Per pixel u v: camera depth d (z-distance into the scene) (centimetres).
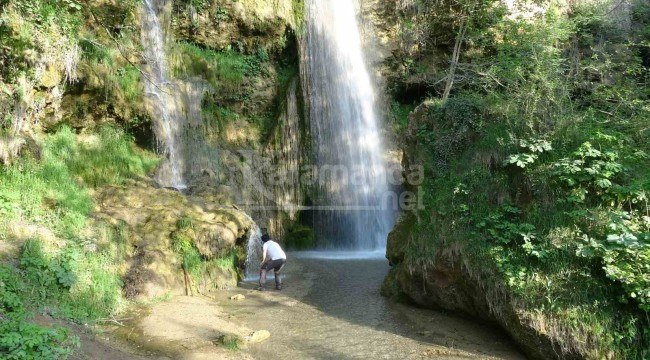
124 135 1016
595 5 1304
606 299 518
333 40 1467
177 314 646
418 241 684
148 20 1153
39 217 687
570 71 870
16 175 738
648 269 506
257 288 823
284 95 1360
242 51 1382
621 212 567
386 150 1448
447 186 695
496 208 643
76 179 849
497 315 576
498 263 582
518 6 1253
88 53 937
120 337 562
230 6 1316
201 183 1085
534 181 632
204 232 809
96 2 984
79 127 943
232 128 1298
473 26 1341
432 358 541
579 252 541
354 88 1473
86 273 639
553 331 518
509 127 692
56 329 500
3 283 529
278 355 543
